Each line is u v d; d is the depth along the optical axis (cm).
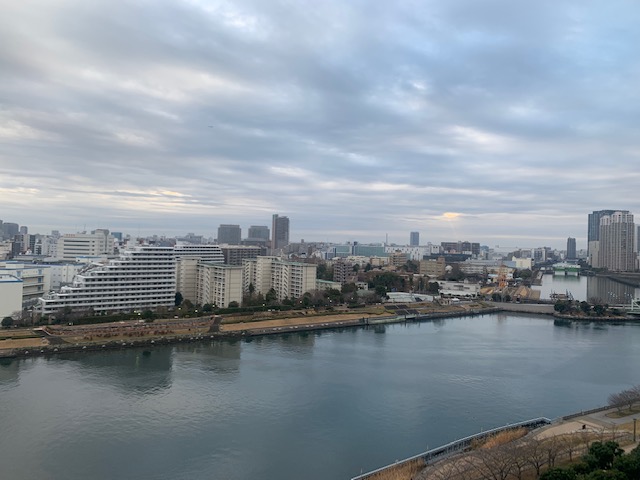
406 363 18612
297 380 16038
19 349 18075
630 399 12388
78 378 15650
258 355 19475
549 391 15288
